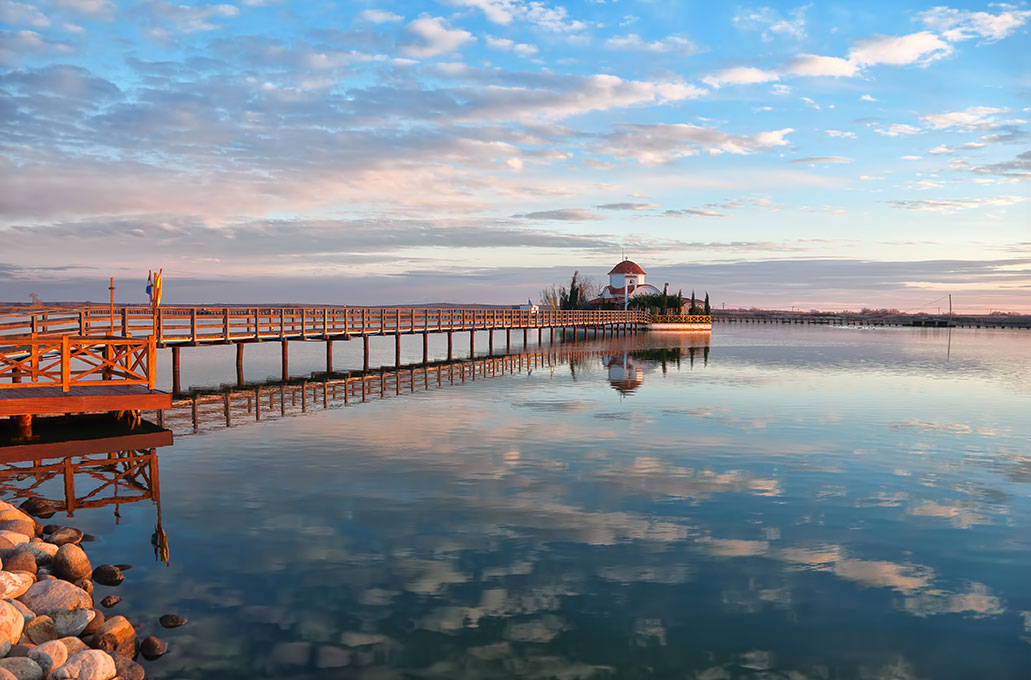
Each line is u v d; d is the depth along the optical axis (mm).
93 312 24766
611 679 6504
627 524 11039
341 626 7488
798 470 14875
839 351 57406
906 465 15477
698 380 33094
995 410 24016
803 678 6590
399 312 39656
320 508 11773
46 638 6828
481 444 17328
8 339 14180
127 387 15188
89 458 15508
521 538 10320
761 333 101250
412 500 12289
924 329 133125
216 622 7555
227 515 11367
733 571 9141
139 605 7961
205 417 21375
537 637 7285
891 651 7117
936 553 9914
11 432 14008
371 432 18891
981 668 6820
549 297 114625
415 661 6789
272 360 44438
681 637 7332
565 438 18203
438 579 8766
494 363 42719
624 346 61812
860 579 8930
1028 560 9688
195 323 27969
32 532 9805
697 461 15633
